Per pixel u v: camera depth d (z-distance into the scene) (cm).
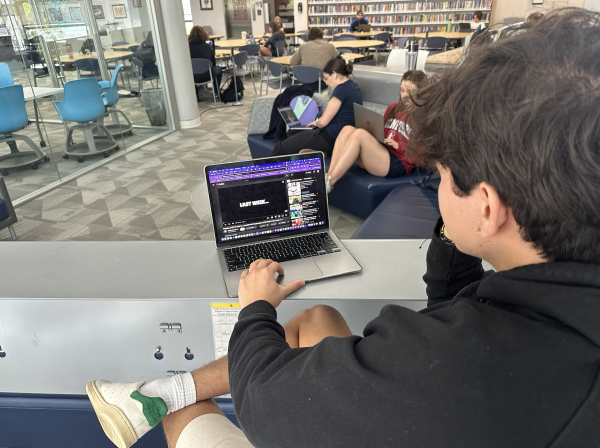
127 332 107
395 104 308
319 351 44
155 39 520
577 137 33
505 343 37
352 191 295
